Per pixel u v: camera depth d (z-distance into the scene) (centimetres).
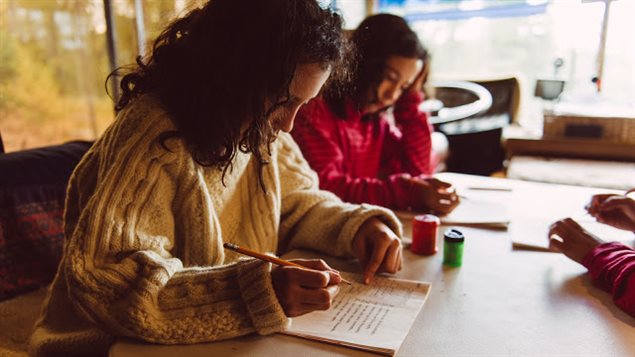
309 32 76
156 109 80
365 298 83
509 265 98
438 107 329
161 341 69
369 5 337
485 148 299
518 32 337
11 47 405
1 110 399
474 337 71
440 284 89
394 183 138
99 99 428
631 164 236
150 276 70
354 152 162
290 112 84
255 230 102
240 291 72
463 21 348
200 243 85
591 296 84
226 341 70
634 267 81
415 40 153
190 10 84
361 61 140
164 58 82
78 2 408
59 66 423
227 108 77
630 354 67
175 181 81
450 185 134
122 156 76
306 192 114
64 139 412
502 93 324
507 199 144
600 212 118
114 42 237
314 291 71
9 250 142
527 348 68
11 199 144
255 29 73
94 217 71
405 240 113
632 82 278
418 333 72
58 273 86
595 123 249
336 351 67
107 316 69
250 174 103
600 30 272
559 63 273
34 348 82
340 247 101
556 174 220
